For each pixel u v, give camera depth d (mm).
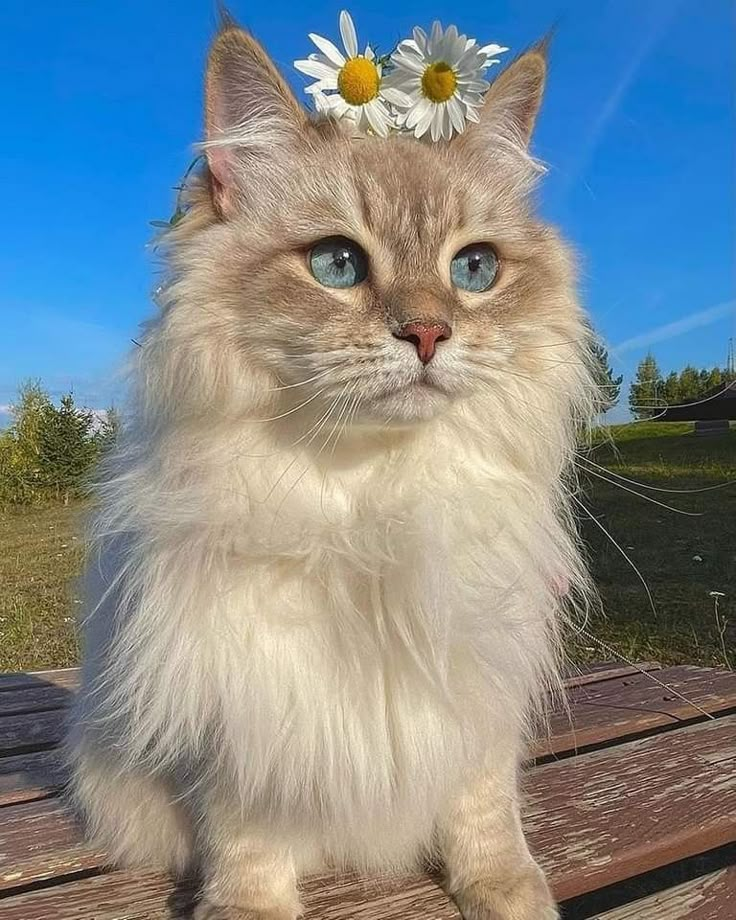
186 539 206
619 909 221
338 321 221
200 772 215
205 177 249
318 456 225
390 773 206
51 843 254
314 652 200
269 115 257
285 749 198
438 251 241
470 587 212
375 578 205
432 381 221
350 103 259
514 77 283
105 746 245
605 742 325
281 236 234
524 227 266
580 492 283
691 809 263
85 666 260
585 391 263
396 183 241
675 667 421
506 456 241
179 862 240
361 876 232
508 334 237
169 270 239
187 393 219
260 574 203
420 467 229
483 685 212
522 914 209
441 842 230
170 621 205
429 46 253
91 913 216
